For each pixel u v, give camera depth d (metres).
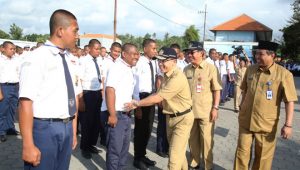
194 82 4.66
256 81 3.88
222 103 12.15
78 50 7.11
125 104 3.99
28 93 2.42
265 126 3.83
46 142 2.61
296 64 42.50
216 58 11.17
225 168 5.09
